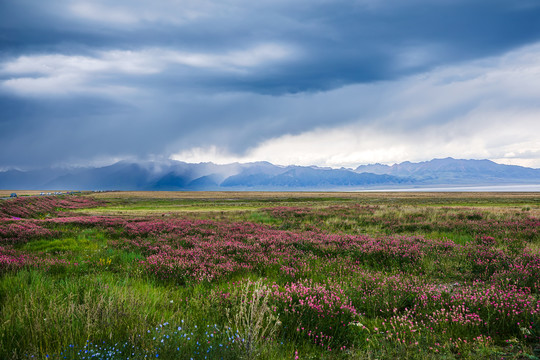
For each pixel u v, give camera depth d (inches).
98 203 2923.2
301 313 204.2
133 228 758.5
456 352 169.0
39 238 625.3
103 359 131.3
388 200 2925.7
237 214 1334.9
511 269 308.7
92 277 291.7
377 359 157.6
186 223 874.1
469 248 431.8
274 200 3563.0
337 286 262.4
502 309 207.9
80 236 647.1
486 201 2554.1
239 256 420.2
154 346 139.8
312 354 162.1
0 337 143.4
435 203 2345.0
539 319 188.1
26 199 1742.1
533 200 2613.2
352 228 791.7
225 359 137.7
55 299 197.0
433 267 360.8
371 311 231.5
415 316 216.7
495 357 161.0
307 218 1077.8
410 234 669.3
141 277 320.8
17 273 290.7
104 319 169.2
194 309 220.8
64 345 139.2
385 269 369.1
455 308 217.0
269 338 160.1
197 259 388.8
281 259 396.2
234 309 212.2
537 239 514.9
